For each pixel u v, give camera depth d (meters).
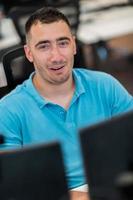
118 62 4.58
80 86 1.65
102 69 4.27
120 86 1.76
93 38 3.51
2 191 0.92
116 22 3.81
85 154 0.91
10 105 1.61
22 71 2.04
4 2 3.75
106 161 0.93
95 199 0.94
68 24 1.57
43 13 1.56
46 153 0.91
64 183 0.92
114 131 0.94
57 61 1.54
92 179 0.93
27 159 0.91
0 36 3.64
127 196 0.89
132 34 3.83
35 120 1.59
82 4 4.16
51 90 1.60
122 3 4.12
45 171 0.92
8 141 1.55
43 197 0.92
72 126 1.60
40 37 1.53
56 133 1.59
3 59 2.01
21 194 0.92
